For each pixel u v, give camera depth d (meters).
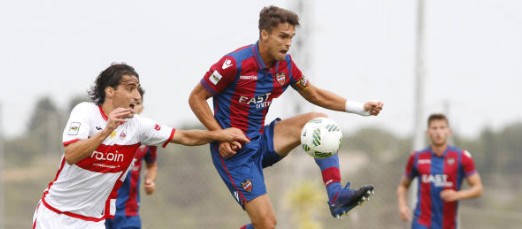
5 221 46.22
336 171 23.36
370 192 21.77
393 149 41.66
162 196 45.47
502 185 41.09
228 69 22.50
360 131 42.22
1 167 45.25
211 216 44.88
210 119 22.95
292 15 22.11
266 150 24.14
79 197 21.53
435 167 35.19
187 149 47.56
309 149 23.02
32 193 47.78
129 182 33.03
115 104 21.20
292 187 40.09
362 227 40.88
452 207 35.22
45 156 47.56
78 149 20.12
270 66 23.00
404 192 36.16
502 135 41.06
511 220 39.66
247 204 23.81
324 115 23.72
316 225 39.28
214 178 45.50
